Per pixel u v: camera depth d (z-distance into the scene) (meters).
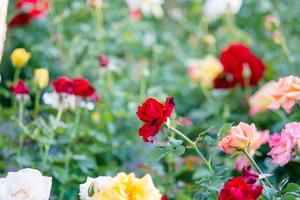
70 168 3.41
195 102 4.79
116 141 3.78
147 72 4.20
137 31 5.15
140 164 3.47
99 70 4.45
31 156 3.45
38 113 3.82
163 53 5.16
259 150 3.89
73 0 5.24
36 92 3.83
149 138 2.54
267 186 2.48
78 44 4.71
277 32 4.29
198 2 5.40
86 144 3.71
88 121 4.05
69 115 3.98
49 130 3.24
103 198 2.36
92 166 3.40
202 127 3.99
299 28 5.09
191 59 5.03
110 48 4.89
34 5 4.77
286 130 2.53
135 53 4.93
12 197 2.46
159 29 5.74
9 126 3.53
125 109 4.30
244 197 2.23
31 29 5.07
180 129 3.94
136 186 2.41
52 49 4.69
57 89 3.29
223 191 2.27
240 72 4.32
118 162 3.75
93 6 4.53
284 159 2.52
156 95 4.25
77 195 3.27
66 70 4.68
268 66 4.48
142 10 4.90
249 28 5.44
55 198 3.16
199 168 3.50
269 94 3.01
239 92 4.55
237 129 2.48
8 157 3.35
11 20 4.80
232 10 4.93
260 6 5.21
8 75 4.93
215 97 4.61
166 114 2.46
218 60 4.82
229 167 2.57
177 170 3.57
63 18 4.77
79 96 3.32
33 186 2.49
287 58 4.45
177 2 5.88
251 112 3.92
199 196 2.51
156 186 3.41
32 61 4.81
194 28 5.41
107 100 4.15
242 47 4.32
